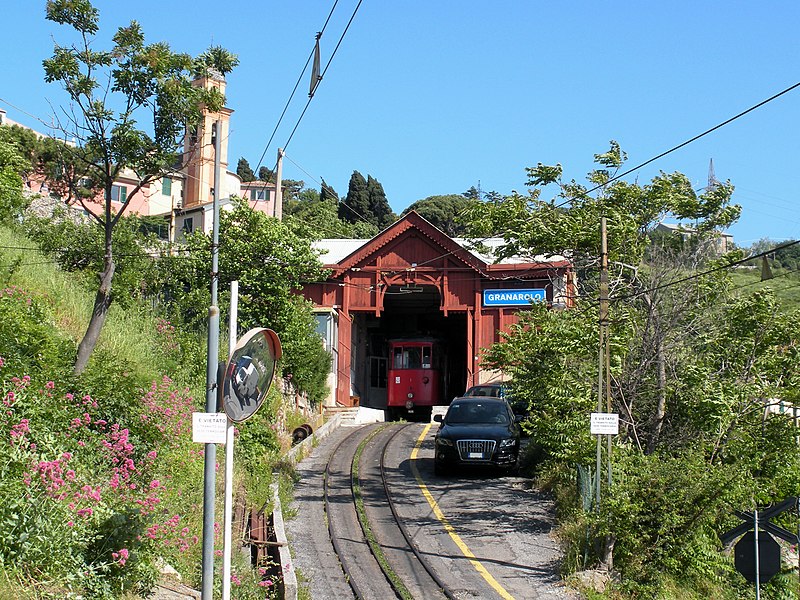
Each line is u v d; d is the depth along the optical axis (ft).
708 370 61.98
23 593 26.50
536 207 65.00
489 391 95.61
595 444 52.08
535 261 67.21
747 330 62.90
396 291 123.95
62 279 68.74
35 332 44.21
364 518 56.29
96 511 31.89
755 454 60.13
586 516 47.55
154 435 43.98
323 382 107.86
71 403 41.32
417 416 132.67
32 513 29.43
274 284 86.89
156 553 34.91
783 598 55.42
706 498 46.62
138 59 48.26
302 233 92.48
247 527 47.75
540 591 43.65
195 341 74.79
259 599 37.58
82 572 29.43
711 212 66.49
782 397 61.93
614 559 47.85
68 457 33.01
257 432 64.39
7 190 77.66
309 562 46.65
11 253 68.85
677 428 64.18
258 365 28.35
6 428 32.42
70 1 46.50
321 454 79.82
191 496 44.21
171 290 87.10
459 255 115.34
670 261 65.98
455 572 46.32
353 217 254.47
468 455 70.18
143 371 58.59
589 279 66.44
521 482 69.87
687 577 48.62
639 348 63.67
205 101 50.65
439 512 59.31
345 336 117.50
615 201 65.16
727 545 56.29
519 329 64.80
